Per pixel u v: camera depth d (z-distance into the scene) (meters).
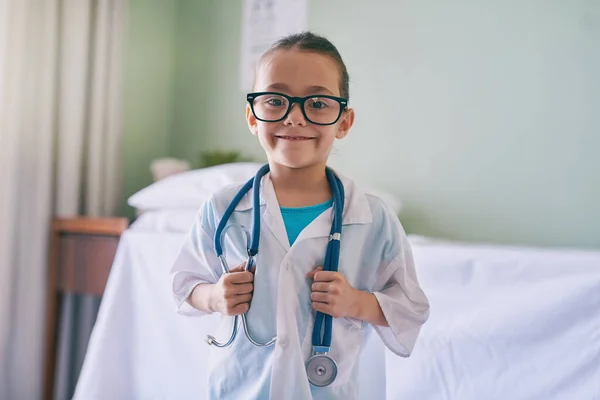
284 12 2.46
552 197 1.94
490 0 2.06
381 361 1.25
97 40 2.29
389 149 2.23
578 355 1.09
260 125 0.86
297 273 0.85
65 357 2.10
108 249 1.89
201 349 1.45
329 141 0.86
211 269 0.93
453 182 2.10
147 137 2.64
